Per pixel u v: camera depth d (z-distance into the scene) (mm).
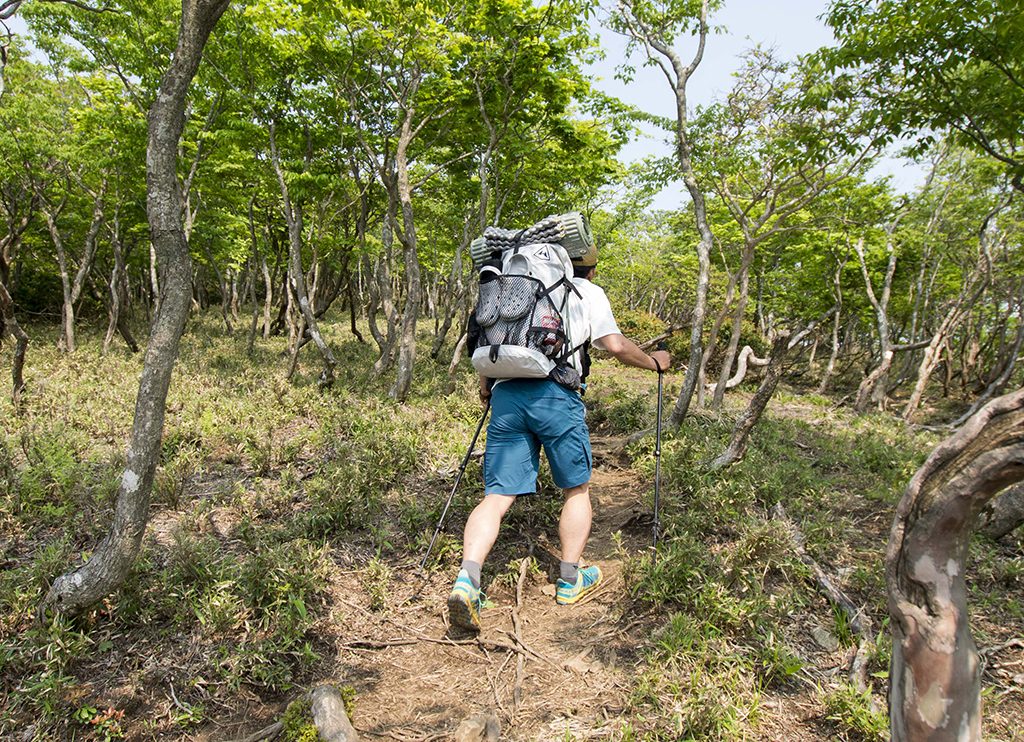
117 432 5918
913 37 5254
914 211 14250
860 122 6254
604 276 26312
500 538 3920
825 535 3828
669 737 2246
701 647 2629
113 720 2322
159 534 3754
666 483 4609
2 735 2260
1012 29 4707
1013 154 6281
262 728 2408
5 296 6406
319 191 10125
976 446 1217
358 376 10453
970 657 1308
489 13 7930
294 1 7559
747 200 9992
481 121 9625
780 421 8180
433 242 18172
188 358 11500
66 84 12164
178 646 2748
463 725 2311
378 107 9633
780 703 2441
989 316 15180
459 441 5598
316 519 3812
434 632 3037
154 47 9141
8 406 6590
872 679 2539
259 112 9352
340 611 3107
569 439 3006
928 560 1301
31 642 2531
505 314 2889
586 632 2990
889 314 16219
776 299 18781
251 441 5500
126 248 16766
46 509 3855
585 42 8766
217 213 16109
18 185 13180
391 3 7258
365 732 2396
